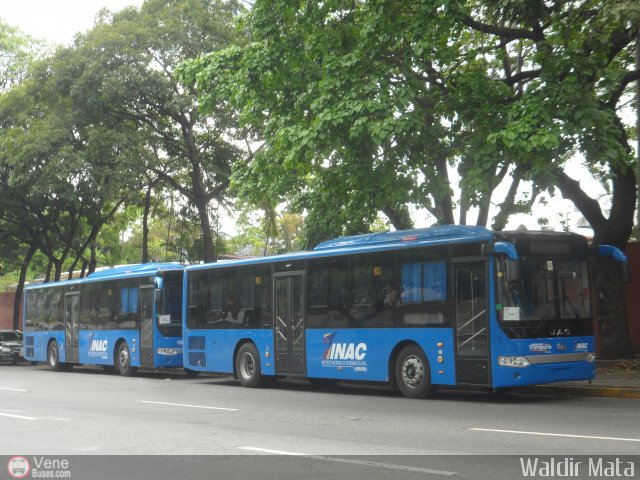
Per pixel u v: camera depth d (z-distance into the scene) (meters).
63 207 36.66
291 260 19.38
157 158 30.17
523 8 14.98
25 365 36.00
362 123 15.69
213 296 21.80
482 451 9.37
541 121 14.65
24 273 43.25
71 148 29.00
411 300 16.42
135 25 28.56
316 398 17.09
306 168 19.12
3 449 10.16
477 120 16.22
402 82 16.80
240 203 26.31
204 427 12.15
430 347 15.95
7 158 30.88
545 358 14.87
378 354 17.00
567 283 15.47
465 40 19.64
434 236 16.30
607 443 9.74
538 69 16.94
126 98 28.42
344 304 17.86
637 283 23.11
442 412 13.73
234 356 20.94
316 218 23.62
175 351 24.34
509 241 15.00
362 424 12.29
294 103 18.64
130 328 25.78
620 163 15.80
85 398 17.52
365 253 17.53
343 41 17.58
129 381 23.53
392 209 23.28
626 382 16.83
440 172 19.77
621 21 14.66
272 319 19.77
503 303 14.77
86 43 29.28
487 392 17.73
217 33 28.67
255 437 10.98
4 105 32.44
